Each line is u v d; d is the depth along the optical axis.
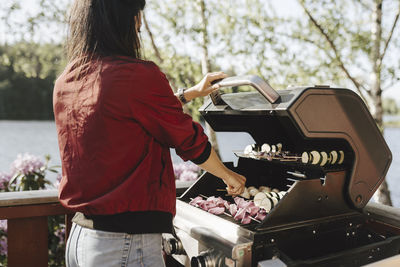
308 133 1.21
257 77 1.22
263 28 3.30
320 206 1.28
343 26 3.50
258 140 1.79
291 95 1.22
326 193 1.28
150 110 1.00
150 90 0.99
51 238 2.75
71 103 1.05
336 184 1.31
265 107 1.26
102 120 0.99
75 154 1.04
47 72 3.71
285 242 1.18
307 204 1.24
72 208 1.04
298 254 1.21
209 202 1.43
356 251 1.19
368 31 3.56
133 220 1.00
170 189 1.10
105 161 0.99
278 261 1.07
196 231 1.25
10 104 52.75
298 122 1.19
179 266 1.71
